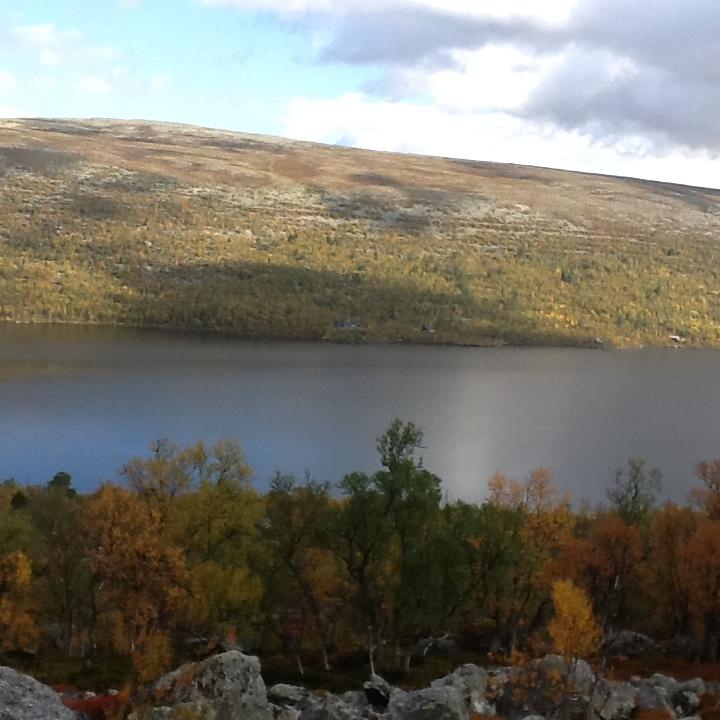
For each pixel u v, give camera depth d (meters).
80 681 44.16
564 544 57.78
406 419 176.75
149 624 42.88
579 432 171.25
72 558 53.09
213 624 48.81
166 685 35.53
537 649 41.38
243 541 54.03
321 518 50.22
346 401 196.50
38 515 59.56
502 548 52.50
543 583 54.28
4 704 33.00
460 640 56.34
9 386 198.38
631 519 62.81
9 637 48.78
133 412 172.75
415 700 35.09
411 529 50.00
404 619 49.59
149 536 45.00
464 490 121.81
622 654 53.03
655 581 57.16
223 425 163.50
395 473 49.97
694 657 53.00
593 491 123.31
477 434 165.25
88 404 179.75
